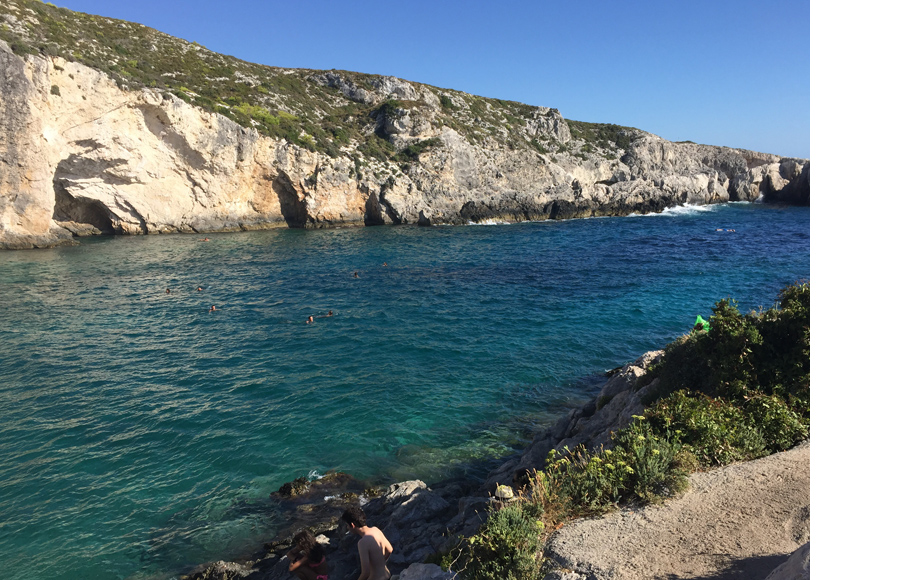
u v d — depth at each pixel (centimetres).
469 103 10269
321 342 2612
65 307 3159
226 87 7831
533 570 725
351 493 1412
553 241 6078
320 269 4475
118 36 7488
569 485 934
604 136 10975
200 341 2617
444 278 4138
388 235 6669
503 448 1641
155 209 6325
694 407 1091
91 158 5544
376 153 7988
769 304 3167
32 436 1664
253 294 3600
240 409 1875
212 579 1102
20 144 4769
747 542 716
